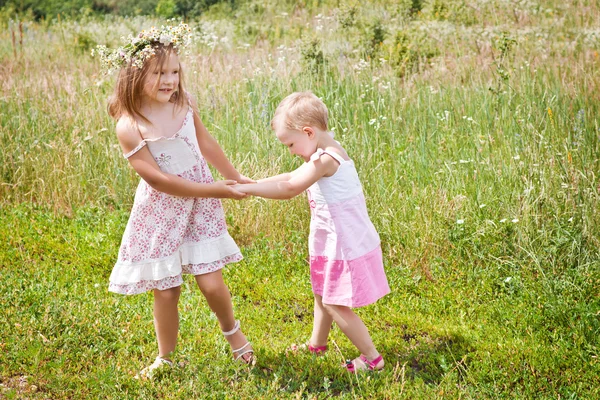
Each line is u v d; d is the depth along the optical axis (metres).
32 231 5.23
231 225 5.18
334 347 3.68
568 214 4.68
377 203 5.11
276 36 12.88
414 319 3.95
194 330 3.77
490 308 4.03
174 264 3.19
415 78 8.17
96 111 6.99
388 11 13.08
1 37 14.41
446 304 4.16
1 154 6.18
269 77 7.61
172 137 3.17
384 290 3.43
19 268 4.64
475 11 12.58
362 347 3.37
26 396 3.13
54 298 4.02
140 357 3.54
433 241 4.74
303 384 3.11
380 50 9.66
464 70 8.38
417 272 4.55
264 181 3.52
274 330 3.90
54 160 6.08
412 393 3.13
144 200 3.22
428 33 10.86
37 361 3.29
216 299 3.27
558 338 3.66
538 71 7.73
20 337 3.51
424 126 6.47
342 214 3.27
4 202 5.82
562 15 11.89
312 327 3.94
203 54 10.08
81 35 13.11
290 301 4.31
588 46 9.28
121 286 3.28
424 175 5.67
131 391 3.14
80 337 3.55
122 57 3.11
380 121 6.61
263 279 4.55
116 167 5.88
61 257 4.86
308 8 15.58
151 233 3.20
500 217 4.89
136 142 3.13
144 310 4.02
